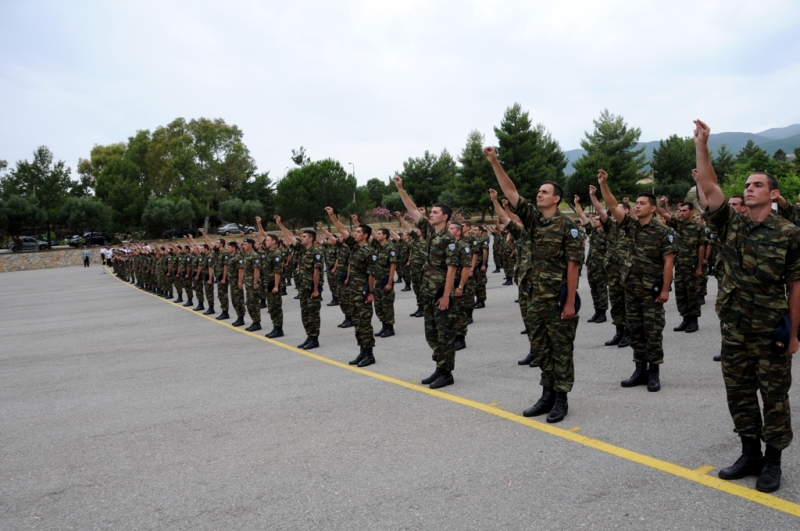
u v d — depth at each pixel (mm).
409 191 56312
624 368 6289
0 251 52000
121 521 3363
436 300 5883
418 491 3498
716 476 3480
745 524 2912
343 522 3174
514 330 9102
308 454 4230
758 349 3303
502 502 3289
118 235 57375
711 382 5488
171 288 18984
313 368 7180
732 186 33562
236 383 6609
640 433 4250
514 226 5555
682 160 56031
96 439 4910
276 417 5191
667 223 8211
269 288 10023
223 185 76750
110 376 7445
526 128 46062
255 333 10430
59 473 4184
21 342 11000
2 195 54375
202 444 4605
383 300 9203
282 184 55250
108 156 80938
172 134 77125
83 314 15422
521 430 4473
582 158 49281
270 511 3361
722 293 3486
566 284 4586
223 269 12492
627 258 5484
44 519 3455
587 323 9359
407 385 6039
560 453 3959
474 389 5750
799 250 3195
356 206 55656
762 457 3451
